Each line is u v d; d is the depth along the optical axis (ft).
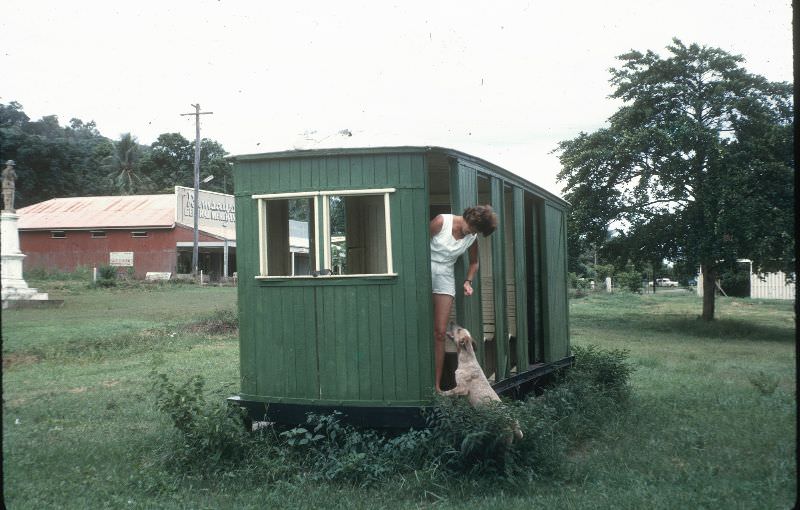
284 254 22.79
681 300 133.28
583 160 80.33
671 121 75.51
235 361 44.45
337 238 22.47
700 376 41.88
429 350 20.39
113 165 235.40
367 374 20.66
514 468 18.69
